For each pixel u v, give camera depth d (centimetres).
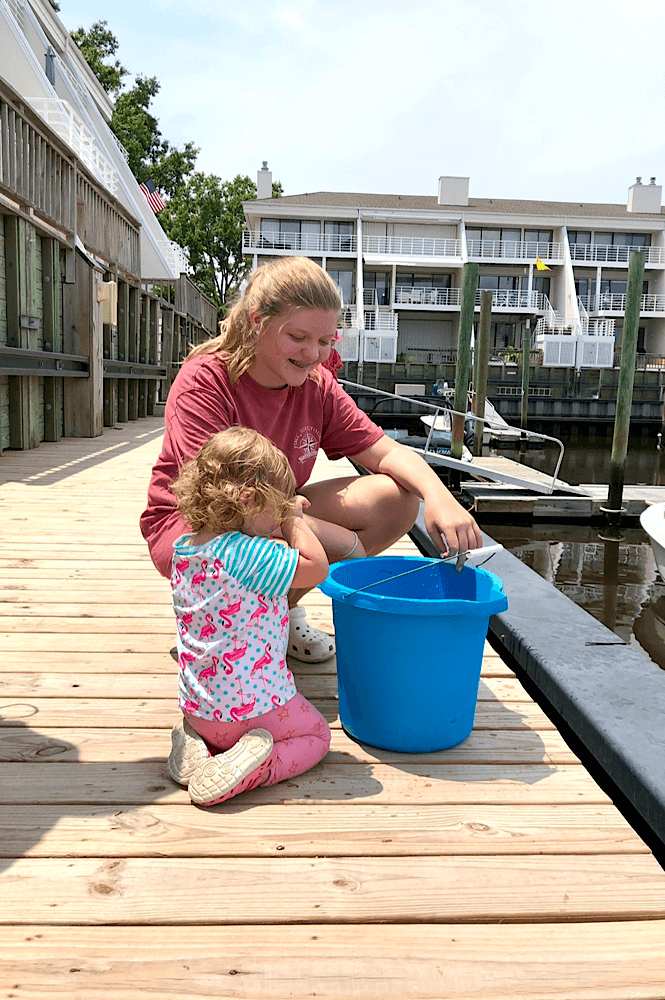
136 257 1161
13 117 628
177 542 158
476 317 3328
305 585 158
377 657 169
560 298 3328
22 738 178
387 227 3312
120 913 120
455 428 923
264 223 3247
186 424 180
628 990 109
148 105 3434
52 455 698
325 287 170
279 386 193
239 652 153
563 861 137
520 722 194
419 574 196
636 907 125
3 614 268
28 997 104
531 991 108
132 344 1170
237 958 112
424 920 121
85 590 299
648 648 430
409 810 152
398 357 3155
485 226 3344
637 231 3366
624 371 755
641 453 1806
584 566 611
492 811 153
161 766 167
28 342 691
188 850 137
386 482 208
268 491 151
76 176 816
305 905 124
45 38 1371
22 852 134
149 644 240
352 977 109
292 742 161
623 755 171
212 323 2161
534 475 905
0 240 654
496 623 279
